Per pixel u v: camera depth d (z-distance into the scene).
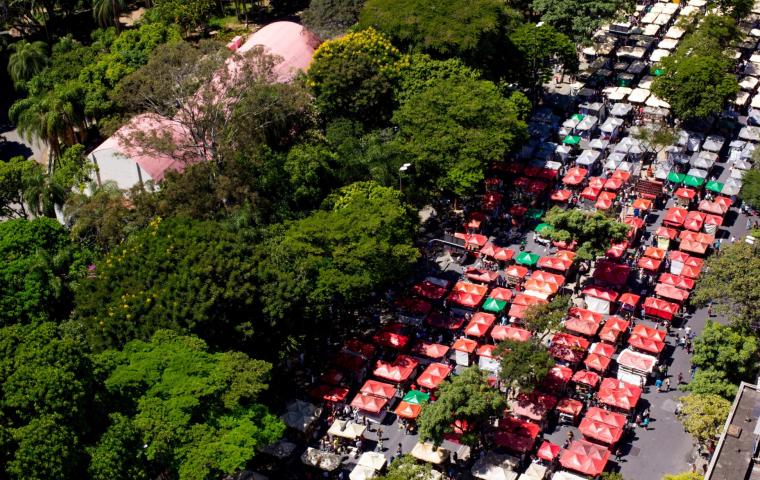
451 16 164.50
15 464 88.62
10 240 127.75
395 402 121.81
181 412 99.31
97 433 96.75
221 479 107.75
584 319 130.38
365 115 157.75
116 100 139.50
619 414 115.06
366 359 125.00
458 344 127.00
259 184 136.38
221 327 112.62
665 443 114.62
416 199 152.25
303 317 119.06
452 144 147.12
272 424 104.94
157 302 110.56
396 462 103.88
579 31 197.38
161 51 137.62
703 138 177.75
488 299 135.88
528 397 116.69
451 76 159.38
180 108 135.88
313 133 149.12
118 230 127.62
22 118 160.62
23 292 122.75
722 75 174.25
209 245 116.44
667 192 163.88
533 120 180.12
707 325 119.19
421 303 134.25
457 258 148.00
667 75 178.62
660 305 133.38
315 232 125.81
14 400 92.75
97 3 196.12
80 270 127.81
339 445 114.75
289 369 126.19
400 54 162.50
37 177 145.88
